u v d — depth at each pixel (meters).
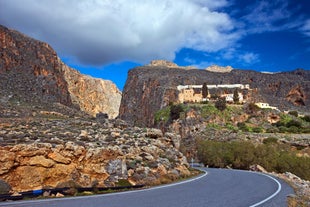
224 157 59.22
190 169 31.41
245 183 21.31
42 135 22.69
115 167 19.81
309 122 112.88
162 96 158.38
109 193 15.45
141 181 19.67
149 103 173.00
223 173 31.64
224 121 105.31
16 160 16.69
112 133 29.34
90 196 14.20
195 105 113.38
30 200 12.84
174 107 110.88
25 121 35.75
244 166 55.72
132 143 26.34
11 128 27.86
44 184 16.98
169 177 22.47
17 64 91.25
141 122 172.38
